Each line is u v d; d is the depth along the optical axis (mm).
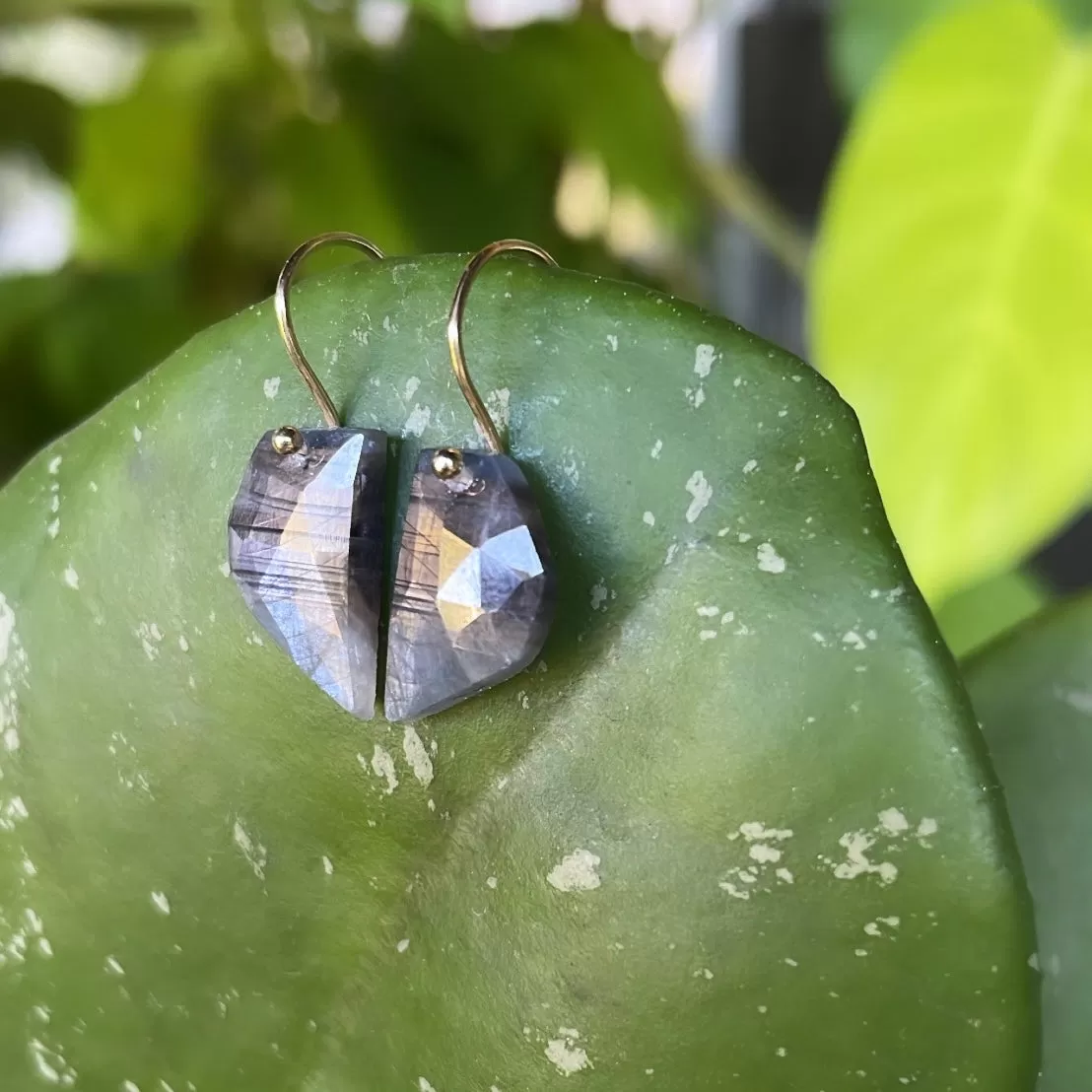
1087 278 85
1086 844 74
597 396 58
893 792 54
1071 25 101
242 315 65
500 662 57
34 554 71
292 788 66
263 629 64
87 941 73
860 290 89
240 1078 72
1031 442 86
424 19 132
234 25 140
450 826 64
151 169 149
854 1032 57
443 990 65
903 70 89
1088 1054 72
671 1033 60
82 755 70
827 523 55
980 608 118
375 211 142
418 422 61
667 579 57
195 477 66
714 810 57
